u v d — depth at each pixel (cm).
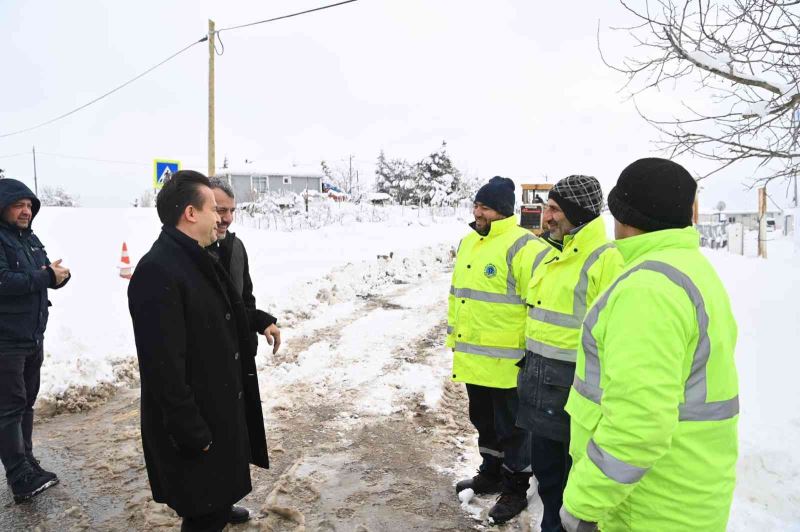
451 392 584
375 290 1195
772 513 330
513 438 342
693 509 171
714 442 172
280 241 1608
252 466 419
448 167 4769
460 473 412
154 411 253
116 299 860
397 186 5291
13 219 368
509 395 343
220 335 263
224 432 264
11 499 369
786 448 385
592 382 192
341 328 846
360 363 669
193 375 254
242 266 378
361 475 407
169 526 342
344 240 1767
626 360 165
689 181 188
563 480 287
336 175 6225
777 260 1307
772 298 832
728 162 418
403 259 1550
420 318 920
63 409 520
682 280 171
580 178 277
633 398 162
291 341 758
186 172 268
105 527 341
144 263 244
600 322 184
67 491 381
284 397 556
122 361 623
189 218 261
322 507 364
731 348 180
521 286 334
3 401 359
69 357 604
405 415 518
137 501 368
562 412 275
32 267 373
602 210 283
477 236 372
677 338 163
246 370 293
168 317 239
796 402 465
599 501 168
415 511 360
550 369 278
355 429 488
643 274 173
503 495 351
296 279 1084
